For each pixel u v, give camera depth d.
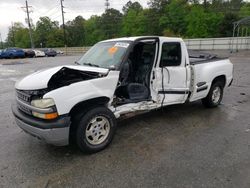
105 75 3.53
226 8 56.66
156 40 4.21
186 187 2.70
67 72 3.66
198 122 4.76
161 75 4.31
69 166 3.18
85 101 3.35
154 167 3.11
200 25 51.66
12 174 3.01
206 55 6.12
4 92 8.11
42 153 3.55
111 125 3.67
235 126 4.54
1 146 3.80
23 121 3.25
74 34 81.88
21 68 16.22
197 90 4.98
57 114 3.04
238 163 3.18
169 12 57.53
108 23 75.31
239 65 15.09
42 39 83.75
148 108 4.25
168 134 4.17
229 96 6.96
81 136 3.34
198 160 3.27
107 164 3.21
